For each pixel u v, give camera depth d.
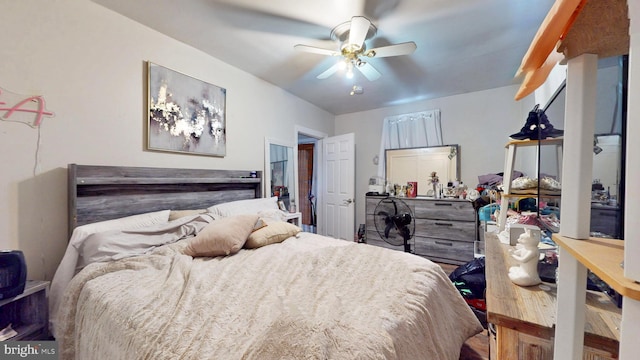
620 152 0.71
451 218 3.21
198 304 1.00
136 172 1.92
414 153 3.91
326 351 0.74
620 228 0.71
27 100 1.48
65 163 1.62
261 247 1.84
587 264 0.44
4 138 1.41
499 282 1.04
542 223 1.37
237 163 2.77
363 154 4.46
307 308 0.98
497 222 2.12
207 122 2.44
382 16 1.85
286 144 3.47
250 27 2.01
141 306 1.01
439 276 1.40
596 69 0.53
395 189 3.89
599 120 0.79
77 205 1.62
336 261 1.48
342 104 4.08
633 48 0.35
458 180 3.60
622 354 0.35
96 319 1.07
